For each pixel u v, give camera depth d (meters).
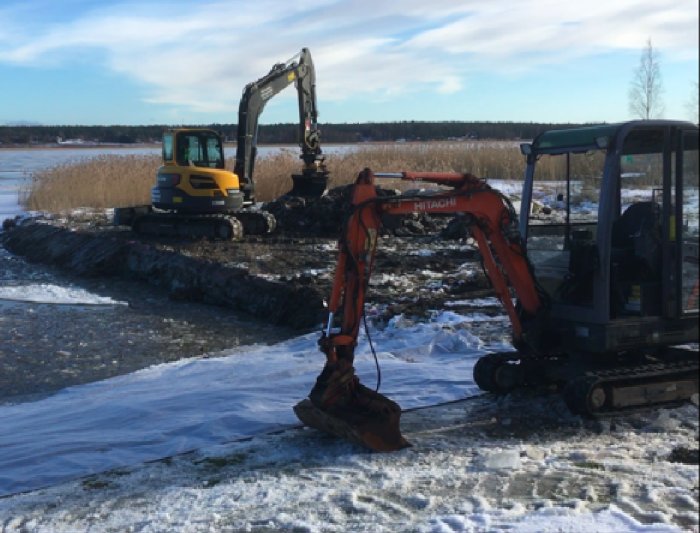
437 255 16.62
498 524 4.53
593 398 6.54
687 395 6.99
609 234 6.52
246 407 7.29
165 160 19.83
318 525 4.73
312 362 9.09
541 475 5.40
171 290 15.52
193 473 5.86
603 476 5.32
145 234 19.86
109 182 28.08
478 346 9.24
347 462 5.89
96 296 15.02
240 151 20.67
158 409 7.48
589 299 6.79
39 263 19.55
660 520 4.53
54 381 9.62
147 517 5.04
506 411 7.11
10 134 106.19
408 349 9.23
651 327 6.74
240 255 16.31
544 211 8.17
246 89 20.55
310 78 21.98
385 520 4.75
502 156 31.22
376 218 6.33
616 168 6.47
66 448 6.51
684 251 6.73
